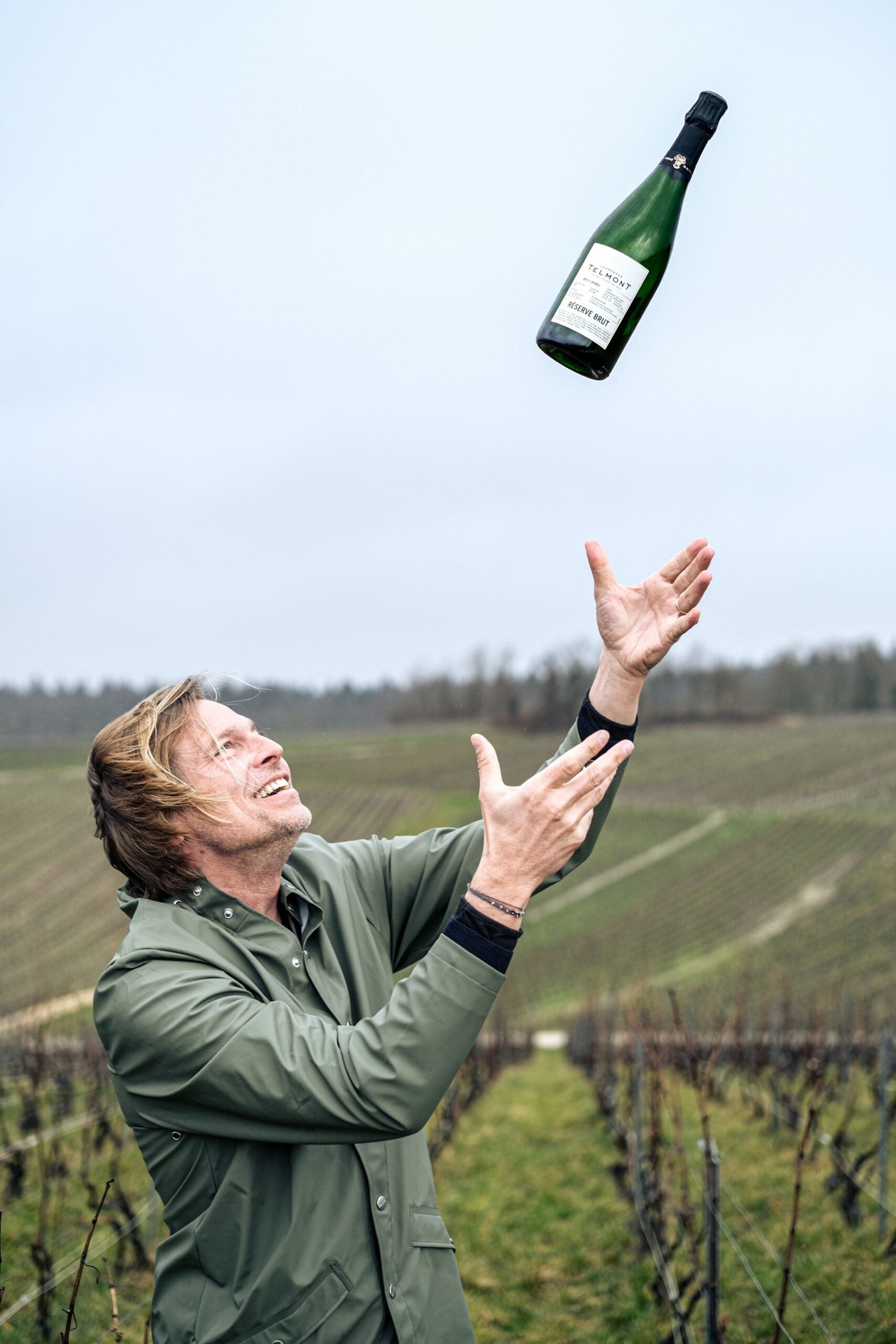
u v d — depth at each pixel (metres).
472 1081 11.27
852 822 55.19
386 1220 1.46
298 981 1.53
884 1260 5.16
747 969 35.91
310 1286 1.38
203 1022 1.35
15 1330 4.29
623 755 1.36
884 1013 14.32
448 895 1.76
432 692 77.25
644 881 50.56
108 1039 1.42
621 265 1.56
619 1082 10.20
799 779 65.88
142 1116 1.41
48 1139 7.89
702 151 1.67
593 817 1.59
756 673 88.88
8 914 40.38
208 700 1.61
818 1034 11.80
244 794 1.52
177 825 1.51
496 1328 5.04
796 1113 8.20
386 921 1.78
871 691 86.94
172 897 1.56
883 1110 5.67
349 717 77.19
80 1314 4.54
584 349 1.55
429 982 1.31
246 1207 1.39
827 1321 4.50
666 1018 11.34
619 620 1.64
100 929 38.06
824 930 40.34
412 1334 1.43
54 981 31.81
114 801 1.52
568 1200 7.25
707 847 54.22
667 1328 4.69
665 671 89.94
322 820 58.50
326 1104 1.29
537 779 1.34
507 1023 18.33
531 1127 10.19
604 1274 5.68
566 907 48.19
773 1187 6.74
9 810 51.72
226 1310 1.39
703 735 80.19
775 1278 5.07
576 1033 16.73
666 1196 5.60
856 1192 5.75
